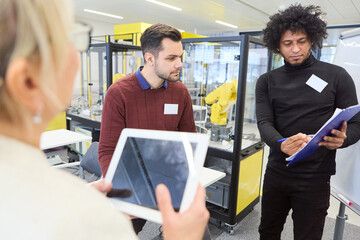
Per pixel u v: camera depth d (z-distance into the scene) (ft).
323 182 4.47
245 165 7.63
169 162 1.82
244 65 6.60
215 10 22.24
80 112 12.60
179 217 1.37
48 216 0.85
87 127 12.22
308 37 4.32
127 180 1.97
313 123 4.42
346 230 7.57
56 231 0.83
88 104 12.27
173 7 21.49
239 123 6.92
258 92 5.07
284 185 4.69
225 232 7.54
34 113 0.96
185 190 1.61
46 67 0.91
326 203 4.57
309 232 4.59
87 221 0.90
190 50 8.38
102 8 22.13
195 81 8.77
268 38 4.83
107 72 9.74
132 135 2.09
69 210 0.88
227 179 8.05
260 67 8.11
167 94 4.65
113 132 4.33
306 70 4.49
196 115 9.00
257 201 8.84
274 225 5.08
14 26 0.85
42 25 0.88
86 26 1.13
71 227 0.86
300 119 4.50
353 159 4.76
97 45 10.09
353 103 4.21
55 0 0.92
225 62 7.70
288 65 4.62
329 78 4.33
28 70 0.88
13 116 0.94
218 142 7.95
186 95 4.98
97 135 11.44
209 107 8.63
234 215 7.39
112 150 4.32
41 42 0.87
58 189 0.92
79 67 1.12
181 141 1.88
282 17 4.41
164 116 4.66
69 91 1.07
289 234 7.37
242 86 6.73
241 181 7.53
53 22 0.91
